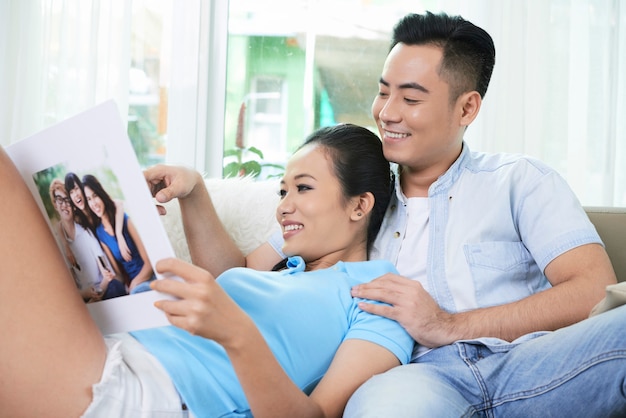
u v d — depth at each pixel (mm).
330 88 3002
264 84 2988
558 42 2781
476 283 1493
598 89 2787
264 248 1710
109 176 1022
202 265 1675
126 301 1068
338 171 1493
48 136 1050
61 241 1109
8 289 998
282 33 2986
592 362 1126
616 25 2773
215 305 998
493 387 1257
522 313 1378
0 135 2674
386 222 1608
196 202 1644
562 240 1471
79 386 1022
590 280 1407
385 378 1189
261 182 1919
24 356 998
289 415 1097
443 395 1147
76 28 2668
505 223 1545
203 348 1200
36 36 2682
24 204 1030
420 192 1616
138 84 2832
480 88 1607
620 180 2836
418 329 1351
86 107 2678
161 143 2869
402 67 1527
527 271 1545
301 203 1479
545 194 1523
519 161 1585
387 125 1536
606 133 2766
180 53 2816
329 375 1254
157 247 1012
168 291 1000
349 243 1533
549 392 1179
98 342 1062
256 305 1300
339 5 2988
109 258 1060
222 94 2900
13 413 1016
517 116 2734
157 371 1121
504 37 2742
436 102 1517
